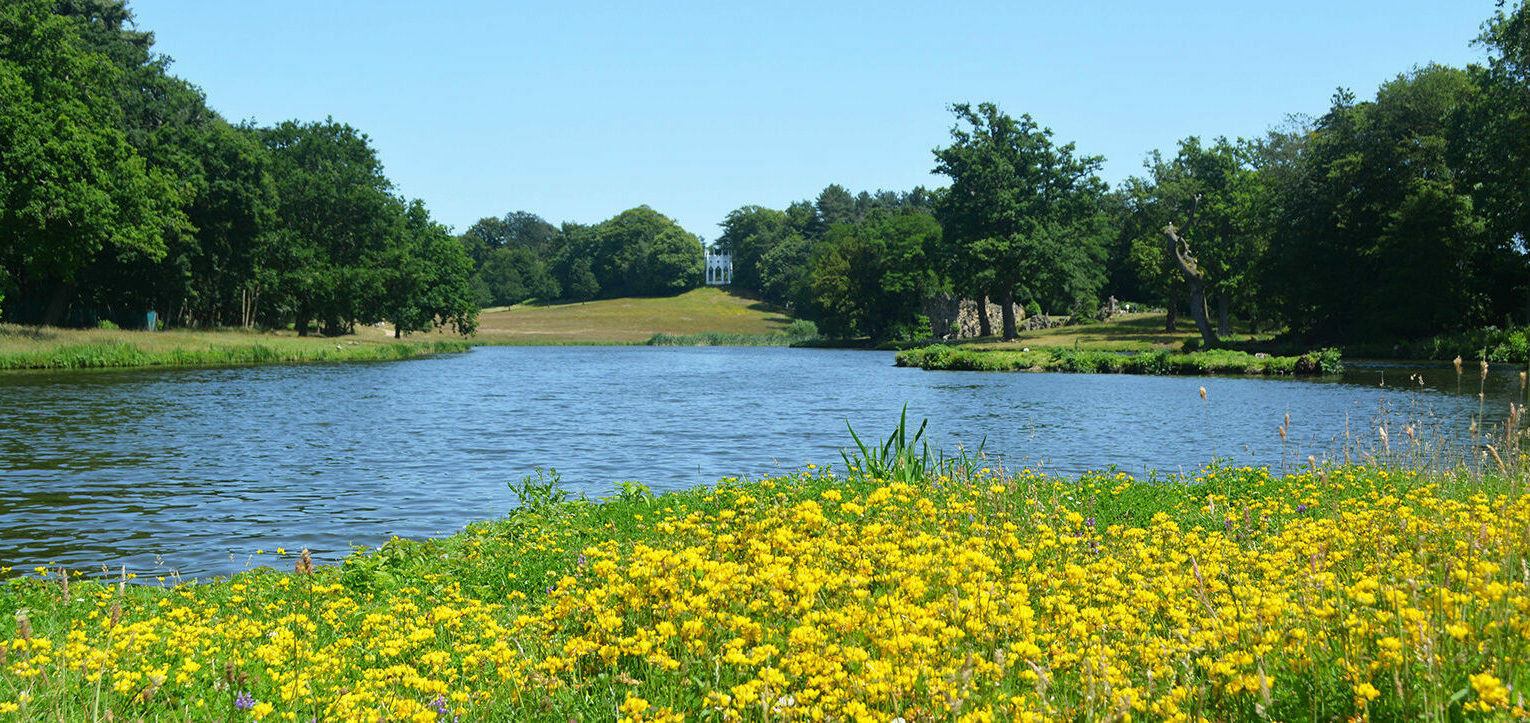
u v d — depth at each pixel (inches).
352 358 3056.1
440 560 428.5
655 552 234.7
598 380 2265.0
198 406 1374.3
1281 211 2906.0
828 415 1375.5
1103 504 486.9
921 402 1590.8
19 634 277.0
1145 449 946.7
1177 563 254.7
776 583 218.7
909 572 226.8
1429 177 2664.9
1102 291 4692.4
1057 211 3663.9
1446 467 492.1
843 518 388.8
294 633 274.4
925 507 314.0
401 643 250.4
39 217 1903.3
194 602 352.5
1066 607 204.1
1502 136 2204.7
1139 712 168.6
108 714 185.6
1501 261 2581.2
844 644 192.4
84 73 2167.8
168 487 727.7
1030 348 3240.7
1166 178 3752.5
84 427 1095.6
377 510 649.0
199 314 3282.5
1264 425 1152.8
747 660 181.9
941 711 158.9
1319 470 519.5
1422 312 2549.2
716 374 2573.8
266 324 3597.4
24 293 2546.8
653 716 178.9
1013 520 344.8
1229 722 163.2
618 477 808.3
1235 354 2377.0
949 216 3774.6
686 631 202.5
